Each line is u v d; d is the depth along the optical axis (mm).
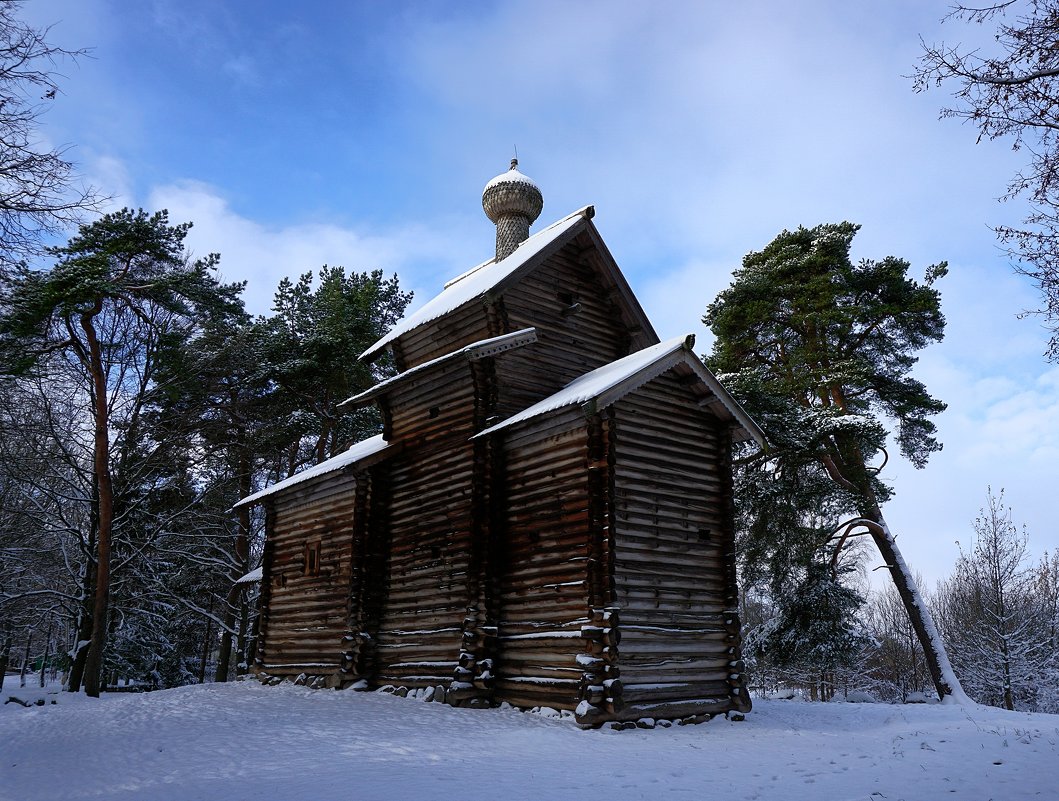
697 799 8844
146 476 32188
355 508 21406
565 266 22219
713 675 17047
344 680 20359
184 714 17234
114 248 27641
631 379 16422
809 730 15875
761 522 30266
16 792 10438
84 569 31500
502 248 25750
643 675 15727
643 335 23109
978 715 19562
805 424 28875
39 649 49406
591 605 15414
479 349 19031
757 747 12938
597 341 22438
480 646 17359
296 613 23484
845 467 29531
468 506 18984
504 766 10883
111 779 11062
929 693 31094
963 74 10453
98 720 17375
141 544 32531
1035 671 34875
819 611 30516
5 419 29734
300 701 18625
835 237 32062
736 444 30312
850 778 10109
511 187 25797
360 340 37656
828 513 29969
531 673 16547
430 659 18953
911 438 32844
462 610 18453
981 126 10625
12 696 24328
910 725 16641
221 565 35812
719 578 17828
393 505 21625
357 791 9219
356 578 20844
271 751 12422
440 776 10109
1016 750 12195
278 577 24797
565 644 15922
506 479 18453
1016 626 36688
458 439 19984
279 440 35656
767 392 29688
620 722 14734
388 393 22828
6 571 31828
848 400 31969
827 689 49219
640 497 16719
